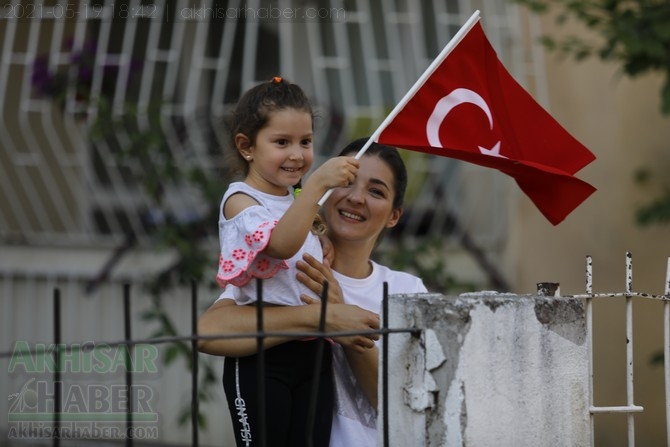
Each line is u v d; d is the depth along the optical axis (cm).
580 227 1961
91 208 1870
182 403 1802
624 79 1966
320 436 985
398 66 1895
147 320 1742
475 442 830
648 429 1958
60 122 1847
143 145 1780
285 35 1869
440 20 1908
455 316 837
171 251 1847
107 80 1828
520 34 1923
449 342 835
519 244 1930
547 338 876
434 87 1007
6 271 1872
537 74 1925
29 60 1831
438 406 837
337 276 1047
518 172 1038
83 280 1864
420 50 1902
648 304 1967
